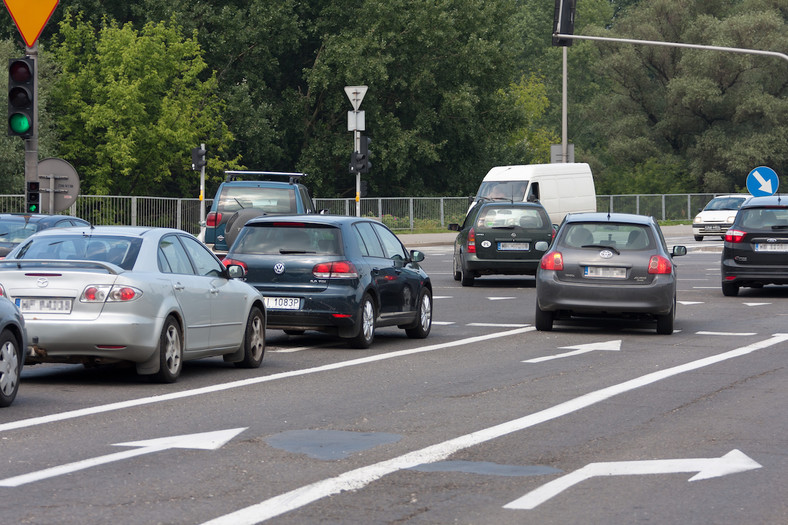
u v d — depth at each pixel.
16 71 62.28
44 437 27.94
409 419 31.08
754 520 20.50
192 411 32.22
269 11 189.50
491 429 29.56
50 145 152.88
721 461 25.62
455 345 50.91
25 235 64.12
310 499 21.72
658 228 57.06
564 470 24.61
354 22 199.12
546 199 132.62
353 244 49.59
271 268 48.53
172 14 175.50
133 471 24.08
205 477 23.56
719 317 64.50
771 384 38.44
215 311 40.69
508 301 74.56
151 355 37.06
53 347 36.06
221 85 191.12
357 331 48.53
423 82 196.50
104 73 166.38
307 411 32.38
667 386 37.91
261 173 86.50
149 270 37.84
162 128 163.75
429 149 196.75
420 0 197.00
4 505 20.98
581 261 55.25
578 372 41.50
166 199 135.50
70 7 175.38
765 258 76.19
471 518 20.44
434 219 180.12
